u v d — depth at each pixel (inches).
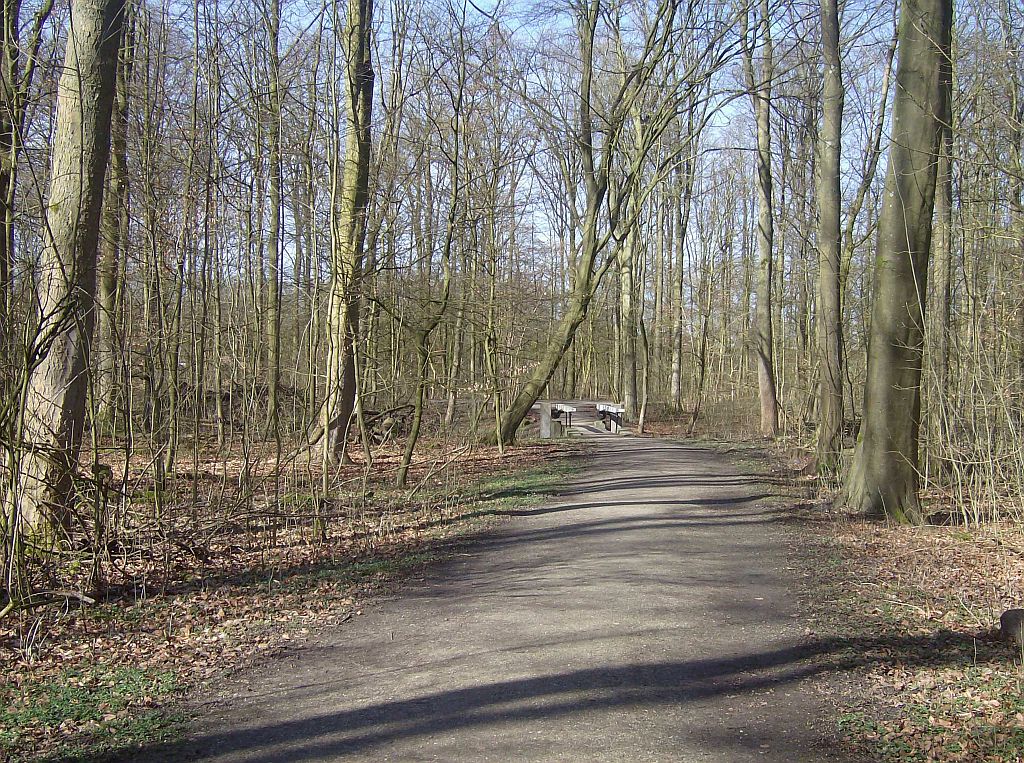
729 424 1331.2
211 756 189.6
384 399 908.0
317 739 198.2
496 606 321.7
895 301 508.7
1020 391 503.8
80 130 352.8
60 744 197.2
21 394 298.4
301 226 658.2
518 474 746.8
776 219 1368.1
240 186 580.1
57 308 302.5
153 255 453.7
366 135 600.4
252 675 247.8
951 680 235.9
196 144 534.9
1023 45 589.3
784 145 1278.3
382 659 260.4
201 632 291.6
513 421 981.2
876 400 518.0
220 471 616.7
